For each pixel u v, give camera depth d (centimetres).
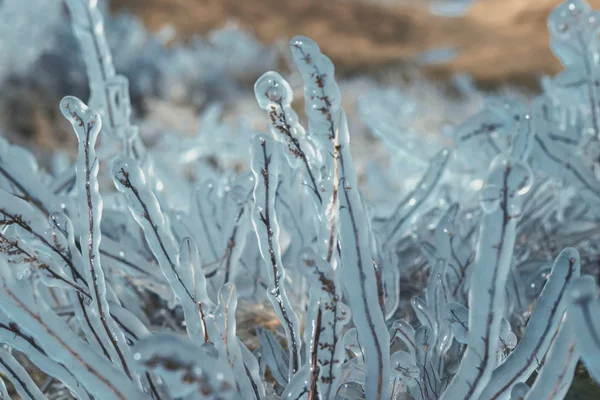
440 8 1672
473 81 947
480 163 140
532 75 985
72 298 104
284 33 1191
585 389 110
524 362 98
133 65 723
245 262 127
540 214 141
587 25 134
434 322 111
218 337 100
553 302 98
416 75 899
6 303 95
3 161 120
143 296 132
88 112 102
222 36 871
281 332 125
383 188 201
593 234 137
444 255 121
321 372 100
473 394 97
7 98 582
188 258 103
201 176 183
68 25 670
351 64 1015
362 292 98
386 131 172
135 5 1072
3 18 607
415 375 103
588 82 134
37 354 99
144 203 104
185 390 90
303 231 123
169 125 617
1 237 102
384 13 1399
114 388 96
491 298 95
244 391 100
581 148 137
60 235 103
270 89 102
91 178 102
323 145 100
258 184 103
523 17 1570
